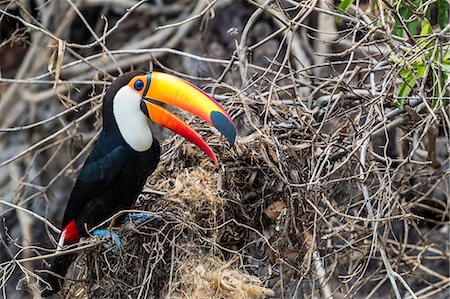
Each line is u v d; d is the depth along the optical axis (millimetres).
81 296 8344
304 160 8477
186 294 7801
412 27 8875
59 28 15367
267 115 8406
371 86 8812
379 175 8320
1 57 17438
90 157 8531
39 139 16391
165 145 9016
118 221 8578
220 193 8273
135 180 8398
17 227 15711
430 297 13047
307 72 11555
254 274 8484
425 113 8844
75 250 7938
